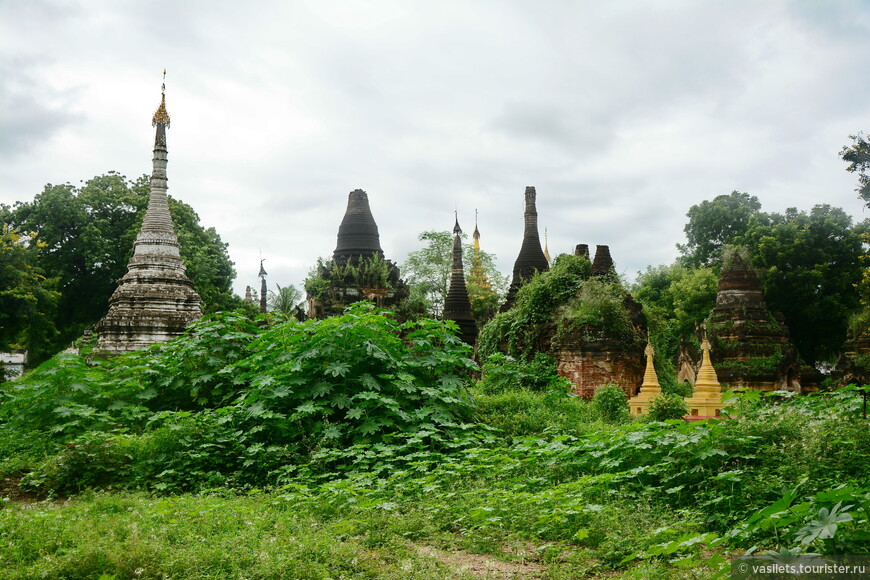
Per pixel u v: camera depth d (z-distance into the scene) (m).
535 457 11.31
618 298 28.88
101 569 6.36
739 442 9.09
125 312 29.59
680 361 31.59
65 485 11.75
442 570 6.53
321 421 13.23
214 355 16.12
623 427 12.07
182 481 11.84
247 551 6.95
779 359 30.44
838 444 8.69
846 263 46.00
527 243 43.44
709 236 55.78
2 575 6.25
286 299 65.75
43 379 15.04
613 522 7.81
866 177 29.25
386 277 44.06
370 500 9.17
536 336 29.80
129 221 52.38
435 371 15.27
